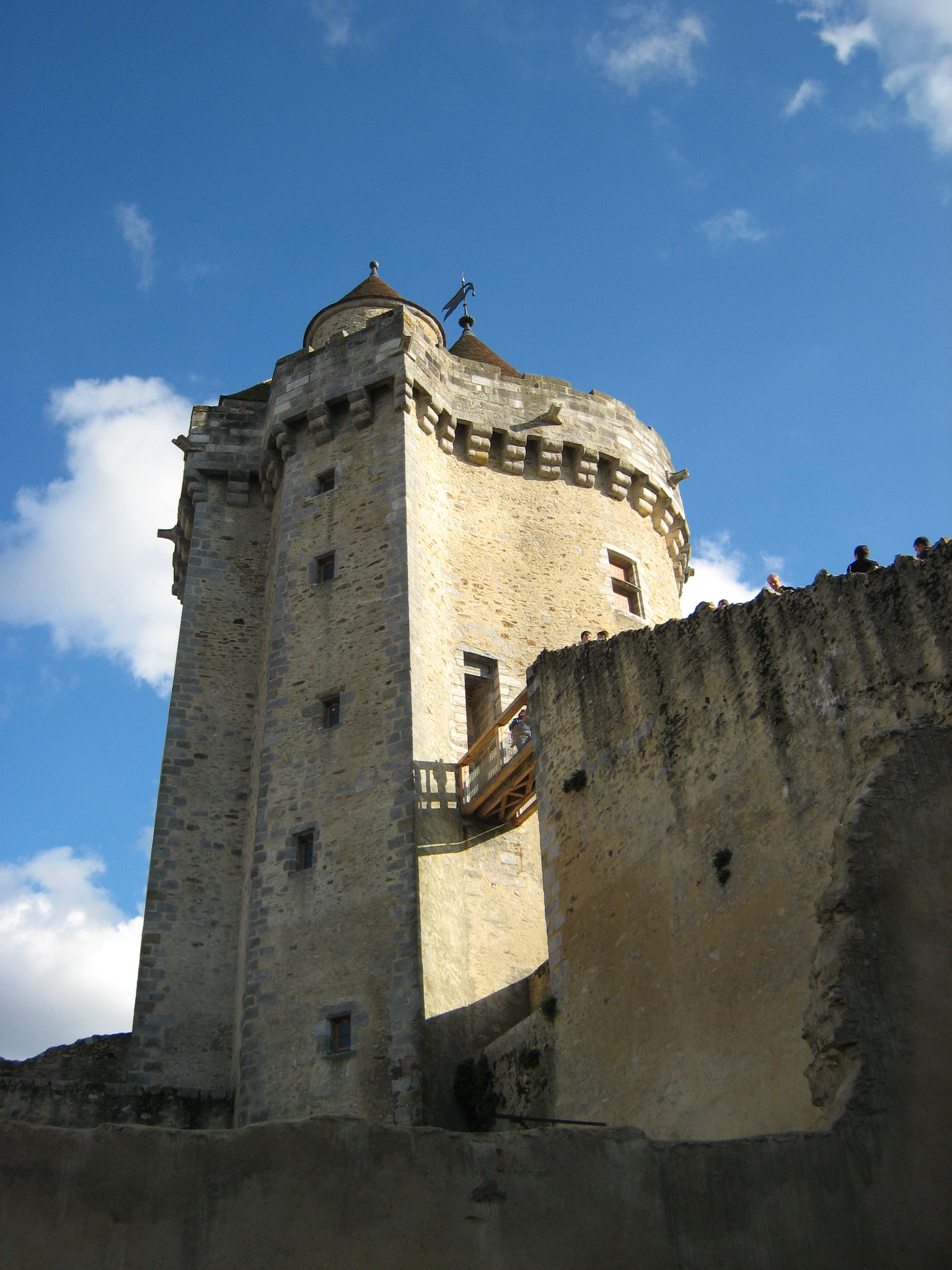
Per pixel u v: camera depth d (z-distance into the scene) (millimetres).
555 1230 7754
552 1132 8164
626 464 29109
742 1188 8102
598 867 15266
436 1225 7570
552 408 28266
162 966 21672
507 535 26844
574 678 16953
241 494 28219
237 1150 7484
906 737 9938
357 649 23031
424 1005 18672
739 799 13070
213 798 23953
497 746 21422
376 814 20906
